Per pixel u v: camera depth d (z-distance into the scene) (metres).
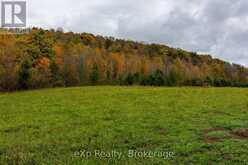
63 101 35.97
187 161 14.34
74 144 17.83
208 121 23.19
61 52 88.44
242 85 98.50
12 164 14.62
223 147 15.96
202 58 138.75
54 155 15.98
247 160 14.14
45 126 23.16
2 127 23.30
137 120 24.17
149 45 142.25
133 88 50.44
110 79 92.94
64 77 81.81
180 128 20.95
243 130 19.73
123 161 14.67
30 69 62.34
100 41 132.25
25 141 18.91
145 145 17.36
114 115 26.59
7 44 67.62
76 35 127.19
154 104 32.56
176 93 42.41
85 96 40.06
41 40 72.12
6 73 60.47
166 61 123.88
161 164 14.13
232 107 30.03
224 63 133.88
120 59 109.19
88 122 24.09
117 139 18.66
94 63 87.75
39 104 34.19
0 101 38.03
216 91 45.09
